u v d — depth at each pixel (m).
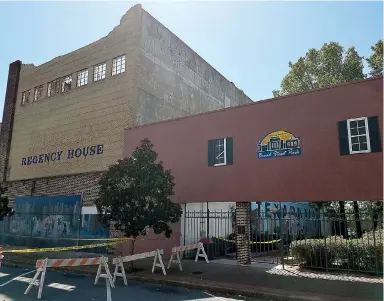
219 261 14.16
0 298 8.40
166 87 21.50
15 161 24.67
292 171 12.53
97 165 19.55
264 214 19.19
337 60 24.09
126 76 19.58
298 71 25.02
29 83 25.53
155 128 16.98
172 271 11.95
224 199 14.00
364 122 11.43
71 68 22.89
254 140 13.66
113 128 19.36
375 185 10.90
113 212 11.94
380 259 11.15
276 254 16.48
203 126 15.27
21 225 22.38
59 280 10.97
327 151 11.93
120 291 9.42
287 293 8.71
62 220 20.09
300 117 12.70
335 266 11.92
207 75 26.64
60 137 22.11
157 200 12.05
